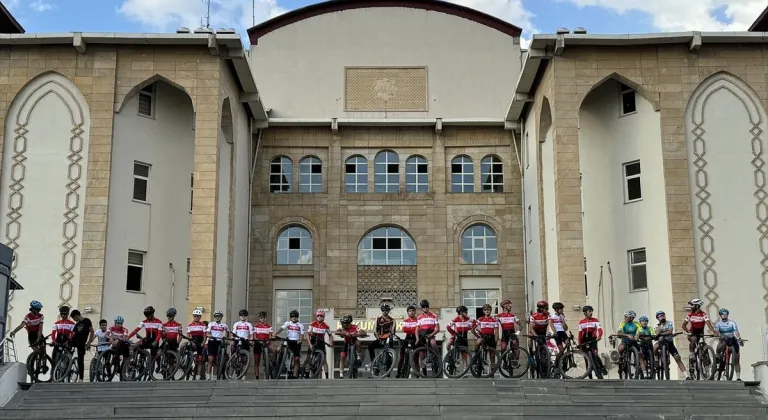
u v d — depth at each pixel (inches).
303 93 1435.8
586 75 1062.4
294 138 1376.7
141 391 714.8
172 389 715.4
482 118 1374.3
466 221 1353.3
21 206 1027.9
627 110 1112.2
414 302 1328.7
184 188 1130.0
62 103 1054.4
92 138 1042.1
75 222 1022.4
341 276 1328.7
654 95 1065.5
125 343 788.0
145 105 1106.7
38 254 1015.6
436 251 1341.0
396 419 643.5
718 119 1063.6
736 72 1070.4
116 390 717.3
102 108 1049.5
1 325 805.9
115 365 784.9
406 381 717.9
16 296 1003.3
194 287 986.1
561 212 1014.4
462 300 1334.9
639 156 1083.9
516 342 762.2
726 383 725.9
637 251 1074.7
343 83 1441.9
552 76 1067.3
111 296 1019.9
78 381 777.6
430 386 709.9
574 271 995.3
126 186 1060.5
